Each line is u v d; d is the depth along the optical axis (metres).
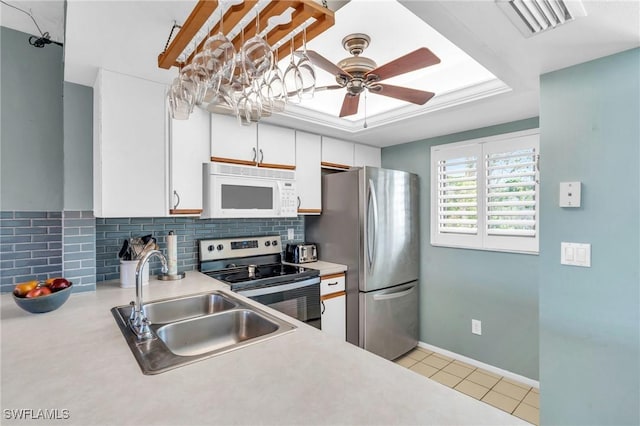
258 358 1.00
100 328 1.26
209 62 1.04
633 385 1.33
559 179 1.53
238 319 1.52
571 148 1.50
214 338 1.45
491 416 0.71
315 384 0.85
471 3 1.06
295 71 1.16
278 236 2.96
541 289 1.58
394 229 2.89
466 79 2.19
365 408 0.74
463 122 2.58
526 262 2.50
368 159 3.44
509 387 2.46
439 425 0.68
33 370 0.93
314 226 3.14
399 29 1.74
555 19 1.15
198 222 2.52
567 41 1.29
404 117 2.50
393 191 2.89
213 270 2.52
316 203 2.94
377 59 2.06
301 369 0.93
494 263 2.67
